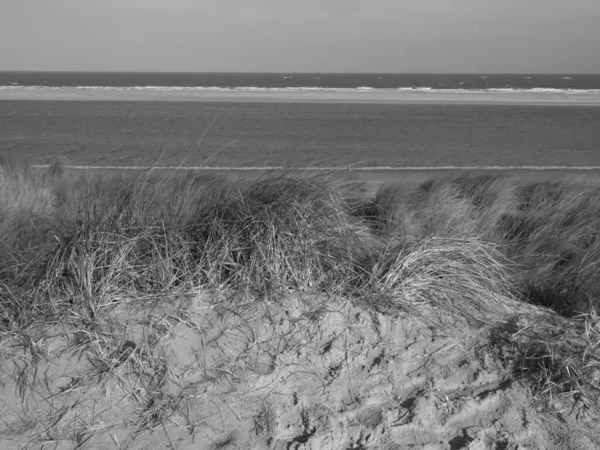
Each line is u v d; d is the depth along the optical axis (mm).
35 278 3742
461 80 148375
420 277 4055
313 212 4285
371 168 14211
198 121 25016
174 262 3963
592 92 57750
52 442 2848
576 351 3553
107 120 24906
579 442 3027
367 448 2920
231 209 4223
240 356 3342
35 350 3270
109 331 3420
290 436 2939
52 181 8258
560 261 5621
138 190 4828
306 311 3652
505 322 3863
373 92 51531
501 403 3232
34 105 31922
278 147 17922
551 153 18391
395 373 3357
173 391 3135
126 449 2826
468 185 8391
